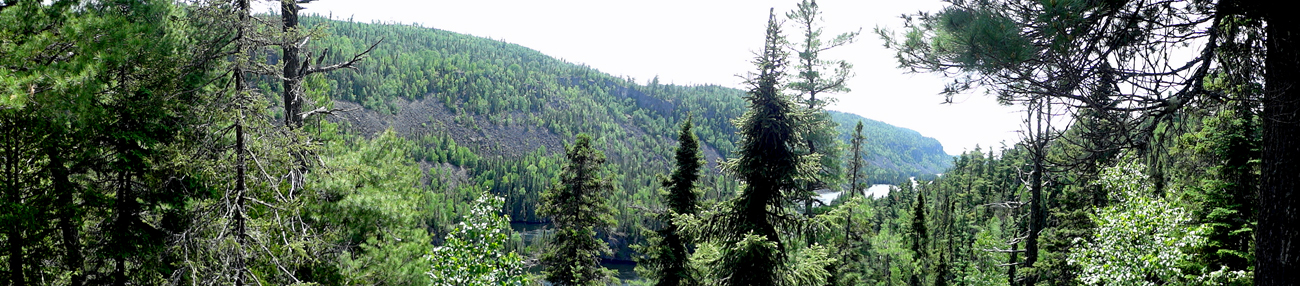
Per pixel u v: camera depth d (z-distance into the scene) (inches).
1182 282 549.3
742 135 534.6
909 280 1633.9
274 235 434.0
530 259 946.1
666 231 879.7
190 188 473.1
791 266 539.5
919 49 273.3
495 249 461.1
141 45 385.7
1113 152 250.5
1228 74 238.5
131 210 469.1
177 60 405.1
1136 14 227.5
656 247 871.1
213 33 406.9
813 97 891.4
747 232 519.5
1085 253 598.2
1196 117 264.2
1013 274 984.3
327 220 486.6
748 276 511.8
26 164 440.1
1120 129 241.0
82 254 474.9
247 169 422.6
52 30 387.2
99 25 374.0
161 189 460.1
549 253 997.2
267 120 412.2
